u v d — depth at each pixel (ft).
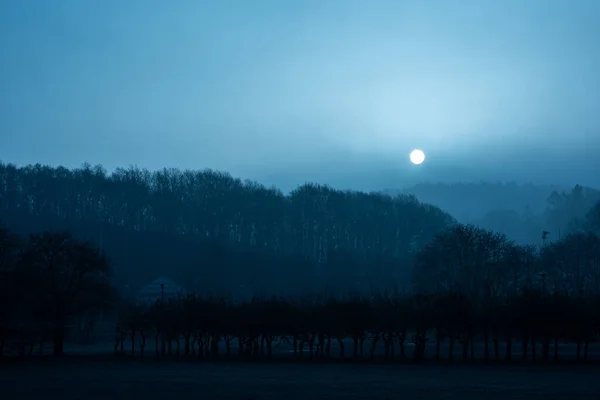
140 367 245.24
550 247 546.26
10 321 283.79
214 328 286.66
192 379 202.39
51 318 297.33
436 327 269.64
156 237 639.35
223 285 565.12
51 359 278.46
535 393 167.84
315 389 176.65
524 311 258.16
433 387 180.65
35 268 294.87
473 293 378.53
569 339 267.80
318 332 285.84
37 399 159.22
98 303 307.17
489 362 260.62
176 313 288.30
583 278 474.08
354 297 301.84
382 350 332.19
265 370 233.55
